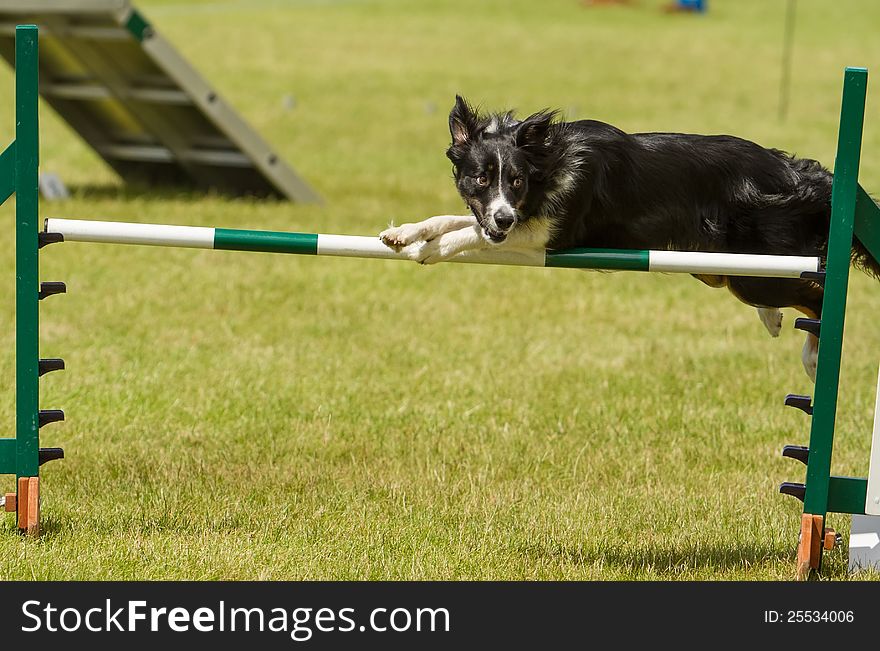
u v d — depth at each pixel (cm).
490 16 6106
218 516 894
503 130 824
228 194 2212
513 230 816
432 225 812
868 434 1115
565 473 1012
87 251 1736
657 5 6800
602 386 1248
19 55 781
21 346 815
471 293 1634
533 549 852
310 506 920
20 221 796
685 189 848
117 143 2278
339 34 5181
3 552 812
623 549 857
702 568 827
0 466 835
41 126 2939
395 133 3159
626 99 3831
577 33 5650
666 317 1559
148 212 1983
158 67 1975
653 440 1094
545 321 1516
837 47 5406
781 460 1058
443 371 1284
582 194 812
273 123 3216
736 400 1221
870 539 830
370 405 1170
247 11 5744
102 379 1211
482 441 1080
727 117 3516
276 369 1270
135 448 1039
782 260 777
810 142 3097
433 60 4628
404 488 962
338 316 1494
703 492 973
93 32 1927
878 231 768
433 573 804
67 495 924
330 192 2309
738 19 6406
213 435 1078
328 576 799
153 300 1523
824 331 773
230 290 1588
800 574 807
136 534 848
